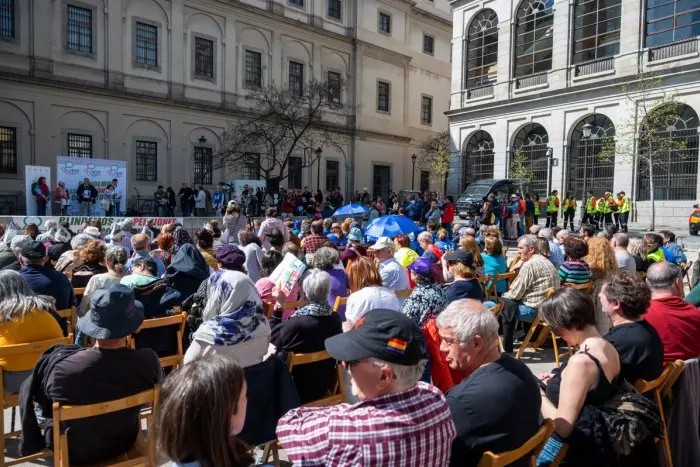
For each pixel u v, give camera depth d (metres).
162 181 30.16
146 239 7.51
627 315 3.60
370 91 40.38
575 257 6.75
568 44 29.55
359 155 39.75
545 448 3.31
